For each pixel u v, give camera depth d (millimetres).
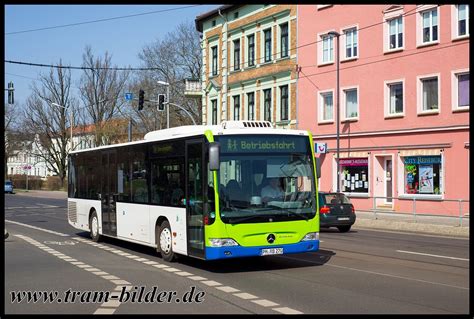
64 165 72000
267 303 8672
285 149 12023
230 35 42000
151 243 14203
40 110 70062
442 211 27047
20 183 87000
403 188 29312
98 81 65188
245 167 11594
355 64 31984
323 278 10930
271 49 37844
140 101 34844
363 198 31219
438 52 27703
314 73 34406
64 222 27297
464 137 26469
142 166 14789
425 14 28594
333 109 33344
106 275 11445
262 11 38469
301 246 11867
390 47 30266
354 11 32000
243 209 11430
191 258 14023
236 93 41281
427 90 28562
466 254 14602
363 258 13836
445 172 27156
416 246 16578
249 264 12914
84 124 67812
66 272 11867
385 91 30281
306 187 12125
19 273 11734
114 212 16625
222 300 8938
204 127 12992
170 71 61969
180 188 12703
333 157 33281
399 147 29438
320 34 34000
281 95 37188
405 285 10086
